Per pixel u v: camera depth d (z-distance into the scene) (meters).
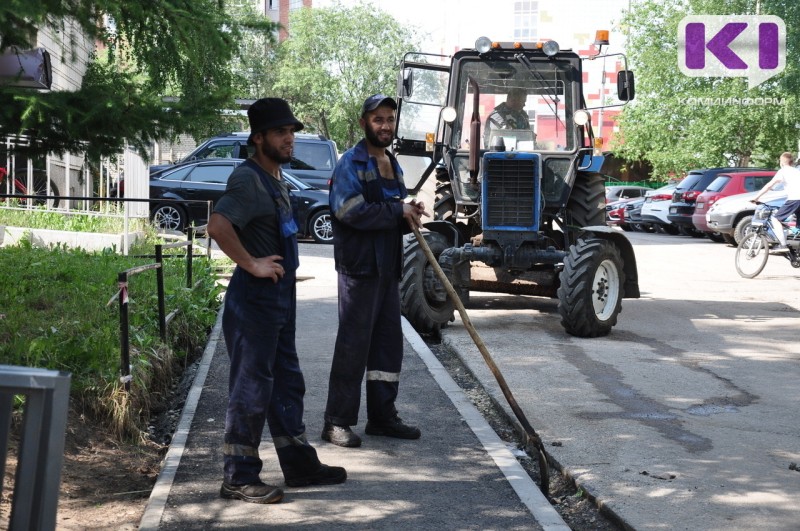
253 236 4.40
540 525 4.28
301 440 4.73
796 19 35.50
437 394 6.67
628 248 9.75
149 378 6.59
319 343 8.44
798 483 5.02
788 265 17.12
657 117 38.28
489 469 5.06
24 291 8.66
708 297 12.82
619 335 9.61
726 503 4.69
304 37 51.59
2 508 4.13
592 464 5.32
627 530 4.39
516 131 10.59
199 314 9.33
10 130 4.77
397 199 5.38
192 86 5.12
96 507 4.53
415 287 9.21
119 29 4.95
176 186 20.83
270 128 4.38
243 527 4.19
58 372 2.35
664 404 6.75
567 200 10.45
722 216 21.19
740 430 6.09
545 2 46.06
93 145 4.91
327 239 20.23
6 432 2.35
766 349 8.96
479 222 10.45
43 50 4.85
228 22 5.15
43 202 15.84
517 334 9.55
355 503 4.52
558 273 10.18
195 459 5.12
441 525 4.26
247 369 4.43
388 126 5.29
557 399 6.84
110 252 12.48
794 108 35.34
